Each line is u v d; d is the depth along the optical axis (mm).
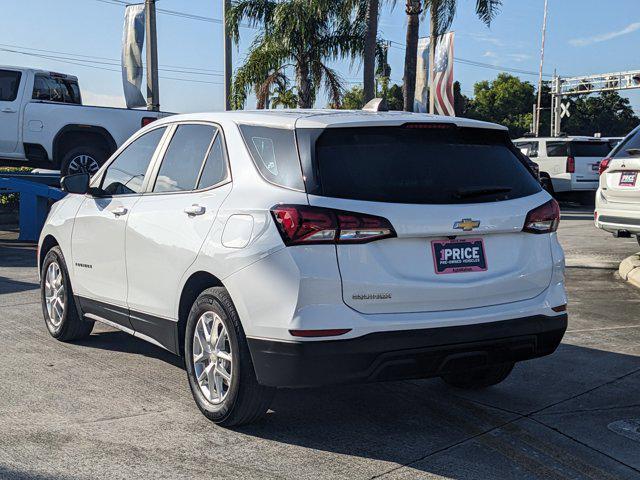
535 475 3850
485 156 4512
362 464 3957
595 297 8672
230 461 3977
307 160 4125
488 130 4598
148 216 5078
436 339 4090
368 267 4000
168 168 5180
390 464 3959
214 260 4336
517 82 81688
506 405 4961
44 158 13836
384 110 4930
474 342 4199
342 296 3961
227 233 4312
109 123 13719
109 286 5582
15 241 13742
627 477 3844
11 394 5027
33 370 5598
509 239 4426
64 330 6332
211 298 4398
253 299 4082
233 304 4262
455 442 4285
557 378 5574
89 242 5809
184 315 4816
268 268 4020
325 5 20297
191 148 5035
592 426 4570
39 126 13734
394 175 4172
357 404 4953
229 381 4352
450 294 4160
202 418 4617
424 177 4227
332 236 3953
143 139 5621
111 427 4445
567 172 22109
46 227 6523
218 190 4590
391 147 4266
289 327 3926
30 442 4191
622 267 10195
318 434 4391
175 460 3979
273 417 4672
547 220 4539
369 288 3992
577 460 4051
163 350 6234
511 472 3879
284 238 3990
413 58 19109
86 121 13641
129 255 5262
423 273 4121
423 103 21828
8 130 13852
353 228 3967
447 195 4223
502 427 4539
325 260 3947
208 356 4566
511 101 81000
